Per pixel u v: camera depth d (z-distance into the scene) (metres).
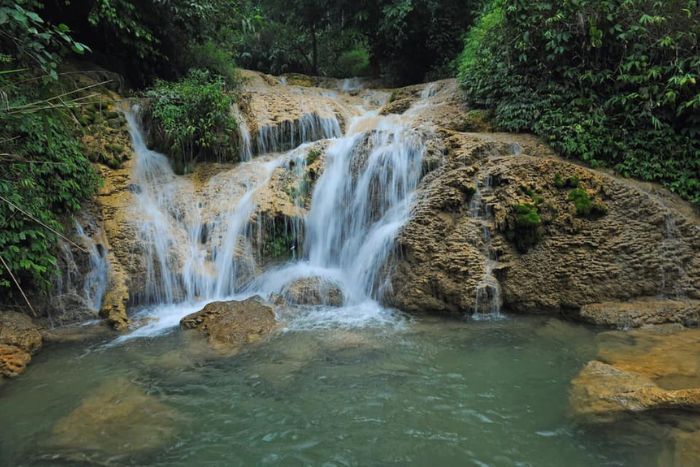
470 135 7.81
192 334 5.65
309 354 4.95
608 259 6.04
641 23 7.52
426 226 6.60
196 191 8.27
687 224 6.05
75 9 9.46
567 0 7.84
